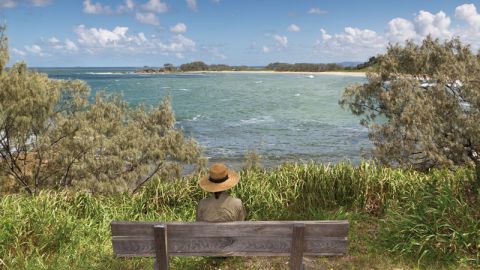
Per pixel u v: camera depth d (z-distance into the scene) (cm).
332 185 829
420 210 636
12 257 562
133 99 6272
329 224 406
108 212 787
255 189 808
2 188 1212
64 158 1200
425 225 590
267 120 4044
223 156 2494
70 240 618
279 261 569
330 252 414
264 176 912
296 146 2770
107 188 1117
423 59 1482
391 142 1386
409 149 1304
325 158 2419
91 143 1181
